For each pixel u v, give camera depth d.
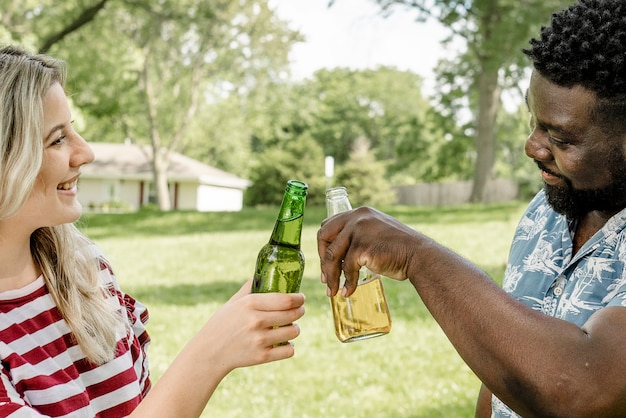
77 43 25.09
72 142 1.54
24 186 1.42
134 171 41.69
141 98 34.56
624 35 1.26
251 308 1.41
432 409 4.75
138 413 1.35
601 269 1.43
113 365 1.66
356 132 53.47
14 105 1.42
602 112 1.29
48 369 1.52
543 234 1.63
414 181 50.06
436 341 6.18
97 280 1.72
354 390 5.15
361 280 1.65
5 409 1.33
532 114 1.40
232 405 4.93
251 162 51.16
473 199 26.16
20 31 23.78
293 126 51.94
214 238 15.40
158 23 28.50
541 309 1.57
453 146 32.38
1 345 1.48
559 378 1.18
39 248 1.63
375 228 1.40
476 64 27.06
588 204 1.41
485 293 1.26
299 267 1.56
